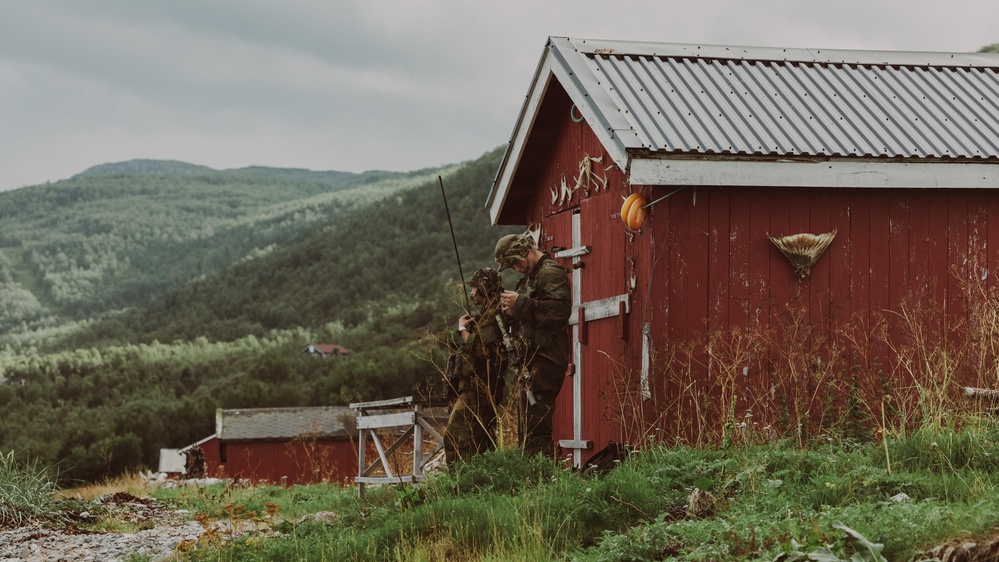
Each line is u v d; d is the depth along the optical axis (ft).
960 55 38.27
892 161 31.37
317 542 24.14
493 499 24.72
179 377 442.50
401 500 27.14
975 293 32.65
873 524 17.40
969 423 25.23
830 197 32.12
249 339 517.55
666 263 30.81
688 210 31.12
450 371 30.86
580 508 22.74
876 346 31.76
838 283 31.91
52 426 365.40
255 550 25.14
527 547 21.02
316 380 325.21
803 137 31.68
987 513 16.29
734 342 30.78
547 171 40.16
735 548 17.83
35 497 36.58
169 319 623.77
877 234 32.35
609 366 33.19
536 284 29.32
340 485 54.90
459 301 31.04
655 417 30.30
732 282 31.22
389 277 543.39
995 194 33.30
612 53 35.32
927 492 20.84
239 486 58.65
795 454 24.57
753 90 34.30
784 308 31.45
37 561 28.53
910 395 29.58
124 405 377.30
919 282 32.48
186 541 27.20
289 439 158.71
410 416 34.01
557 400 37.93
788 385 30.91
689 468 24.94
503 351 30.25
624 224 32.73
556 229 39.04
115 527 35.99
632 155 29.60
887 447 23.48
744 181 30.45
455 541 22.40
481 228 548.31
